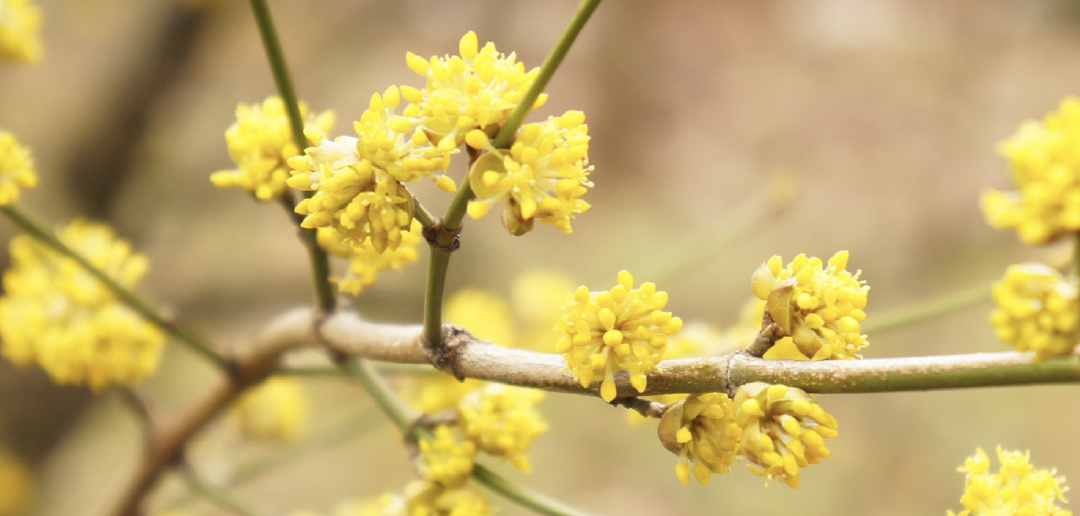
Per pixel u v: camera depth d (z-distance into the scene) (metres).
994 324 0.42
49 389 1.12
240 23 1.56
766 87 1.77
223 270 1.56
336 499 1.55
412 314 1.52
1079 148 0.41
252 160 0.48
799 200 1.75
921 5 1.82
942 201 1.74
